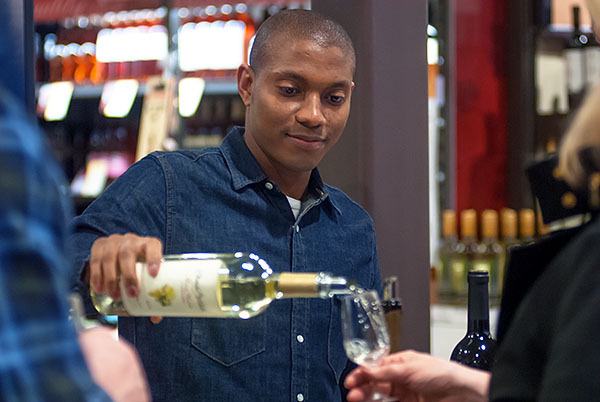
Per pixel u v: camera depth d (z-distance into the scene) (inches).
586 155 57.2
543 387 52.0
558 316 53.7
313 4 122.1
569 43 234.1
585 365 50.3
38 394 37.6
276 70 94.3
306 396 96.3
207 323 94.1
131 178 97.3
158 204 96.3
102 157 257.1
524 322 56.6
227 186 97.8
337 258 100.4
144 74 249.0
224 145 100.0
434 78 232.8
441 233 236.2
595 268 52.3
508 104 246.8
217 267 76.7
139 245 79.4
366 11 118.3
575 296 52.3
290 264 98.3
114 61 252.2
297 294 76.3
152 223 95.7
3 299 37.4
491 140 248.1
